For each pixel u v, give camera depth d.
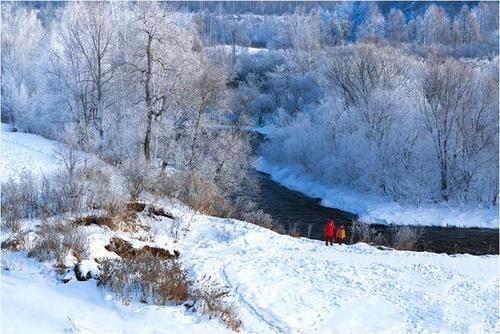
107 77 39.97
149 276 11.86
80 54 41.69
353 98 49.03
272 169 54.72
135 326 9.70
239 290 14.52
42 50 55.44
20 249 13.73
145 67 33.66
